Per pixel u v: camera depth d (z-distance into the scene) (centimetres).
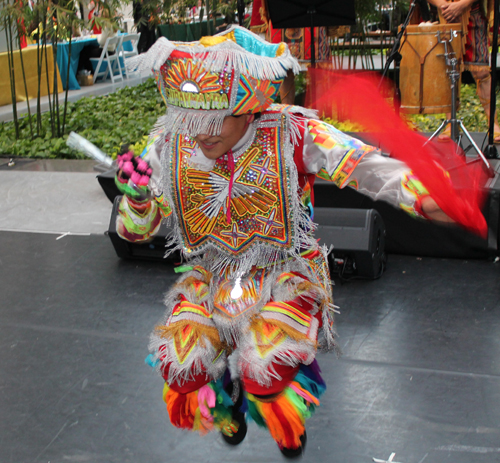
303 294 191
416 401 255
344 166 179
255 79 166
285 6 514
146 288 378
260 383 184
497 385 263
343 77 213
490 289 350
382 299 346
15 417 258
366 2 721
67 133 812
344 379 273
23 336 326
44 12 759
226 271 196
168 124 179
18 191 582
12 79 784
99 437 243
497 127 570
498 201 371
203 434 211
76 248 446
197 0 1012
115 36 1198
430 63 493
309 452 228
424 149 186
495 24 457
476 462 219
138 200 200
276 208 183
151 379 281
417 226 386
